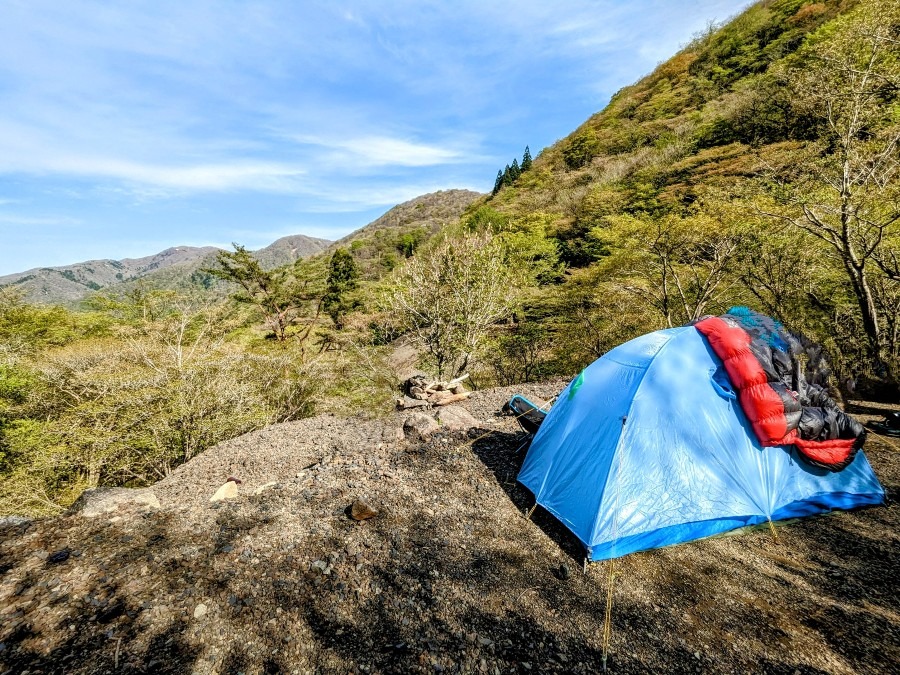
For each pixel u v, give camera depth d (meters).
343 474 5.45
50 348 17.52
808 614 3.02
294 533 4.06
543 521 4.36
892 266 8.86
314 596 3.22
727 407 4.25
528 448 5.54
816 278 10.33
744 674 2.57
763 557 3.68
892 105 8.64
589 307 16.17
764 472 4.15
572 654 2.75
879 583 3.27
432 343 14.01
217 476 6.62
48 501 10.05
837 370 8.87
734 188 11.98
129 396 11.48
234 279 22.59
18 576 3.28
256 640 2.79
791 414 4.16
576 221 30.56
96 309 21.09
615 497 3.92
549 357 17.03
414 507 4.62
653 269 13.45
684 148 35.38
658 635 2.90
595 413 4.54
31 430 10.88
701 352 4.52
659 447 4.09
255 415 12.82
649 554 3.78
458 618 3.05
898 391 7.56
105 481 12.03
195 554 3.67
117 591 3.16
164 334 14.46
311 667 2.61
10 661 2.52
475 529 4.21
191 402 11.85
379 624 2.97
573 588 3.38
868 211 8.35
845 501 4.34
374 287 19.02
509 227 32.78
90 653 2.61
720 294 12.81
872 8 8.54
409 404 9.71
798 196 9.64
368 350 15.54
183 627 2.86
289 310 26.52
